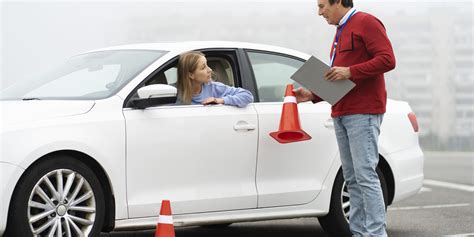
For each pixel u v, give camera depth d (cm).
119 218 941
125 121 945
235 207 1021
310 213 1082
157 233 905
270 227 1273
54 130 895
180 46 1036
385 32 946
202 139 998
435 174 2375
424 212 1438
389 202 1155
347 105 959
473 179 2145
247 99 1034
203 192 997
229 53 1067
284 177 1062
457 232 1212
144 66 995
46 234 905
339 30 970
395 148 1150
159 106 980
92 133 920
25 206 874
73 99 960
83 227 923
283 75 1100
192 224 995
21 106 918
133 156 947
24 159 866
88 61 1048
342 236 1114
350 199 1009
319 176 1088
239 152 1024
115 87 971
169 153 972
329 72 931
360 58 952
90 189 921
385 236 970
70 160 907
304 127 1080
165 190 971
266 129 1045
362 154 959
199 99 1019
